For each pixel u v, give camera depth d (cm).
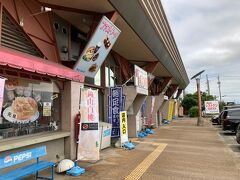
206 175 805
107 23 1020
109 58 1628
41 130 870
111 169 842
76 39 1260
